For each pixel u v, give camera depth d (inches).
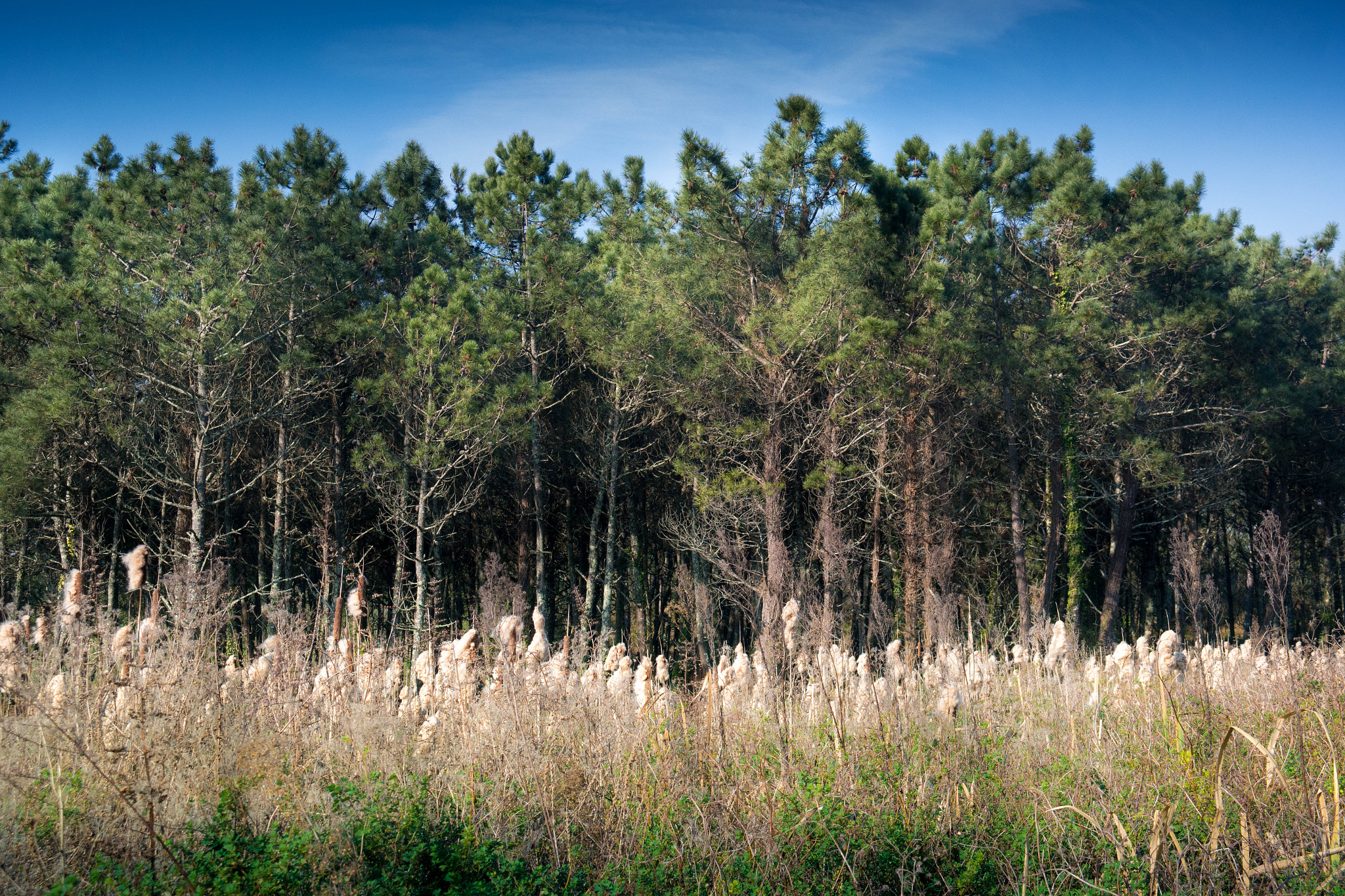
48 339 666.2
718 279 743.7
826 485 714.8
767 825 224.7
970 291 797.9
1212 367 901.2
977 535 984.9
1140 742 302.0
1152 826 229.1
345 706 313.1
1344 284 1127.6
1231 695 353.7
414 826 218.1
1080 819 246.8
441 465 792.9
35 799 211.2
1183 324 826.2
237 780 237.6
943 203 702.5
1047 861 227.9
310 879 193.5
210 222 698.8
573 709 287.7
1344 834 221.8
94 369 678.5
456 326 751.7
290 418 805.9
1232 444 948.0
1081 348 823.7
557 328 886.4
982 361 765.3
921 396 736.3
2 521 687.7
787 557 655.8
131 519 911.0
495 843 221.5
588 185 935.0
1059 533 929.5
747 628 761.0
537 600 889.5
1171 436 944.9
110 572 606.2
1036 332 784.3
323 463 857.5
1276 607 444.8
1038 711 343.0
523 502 889.5
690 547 783.1
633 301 769.6
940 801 251.3
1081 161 821.2
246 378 793.6
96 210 730.8
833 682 320.8
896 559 833.5
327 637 434.0
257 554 975.6
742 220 720.3
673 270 728.3
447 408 736.3
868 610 650.8
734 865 213.9
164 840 202.4
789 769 255.1
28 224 757.3
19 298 613.0
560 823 236.7
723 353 735.1
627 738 273.9
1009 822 248.2
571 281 819.4
